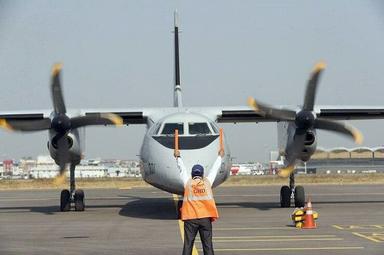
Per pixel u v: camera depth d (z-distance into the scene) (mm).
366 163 192875
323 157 192625
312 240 26562
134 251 23891
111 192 80500
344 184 104125
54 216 39312
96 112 43062
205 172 33250
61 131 39188
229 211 41562
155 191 83812
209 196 20281
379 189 79562
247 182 125250
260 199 58156
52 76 38250
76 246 25359
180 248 24594
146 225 32844
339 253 23094
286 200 44375
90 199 60625
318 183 112000
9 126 39125
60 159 39719
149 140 36688
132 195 70188
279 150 43188
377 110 43719
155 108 43938
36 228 32094
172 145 34938
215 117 42594
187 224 20234
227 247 24891
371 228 30750
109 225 33062
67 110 41562
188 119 36531
